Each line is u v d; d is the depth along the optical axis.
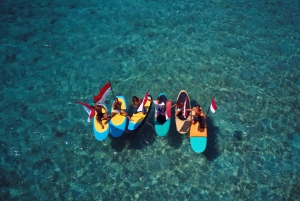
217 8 21.33
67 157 13.88
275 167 13.52
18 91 16.34
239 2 21.88
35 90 16.42
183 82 16.77
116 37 19.23
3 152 13.93
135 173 13.39
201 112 14.08
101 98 13.45
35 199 12.57
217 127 14.92
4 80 16.81
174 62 17.72
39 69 17.39
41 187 12.92
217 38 19.06
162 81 16.83
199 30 19.59
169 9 21.25
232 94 16.23
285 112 15.48
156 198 12.68
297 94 16.22
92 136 14.60
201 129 14.09
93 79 16.98
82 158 13.87
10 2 21.53
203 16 20.61
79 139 14.48
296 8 21.39
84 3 21.80
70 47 18.61
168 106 13.82
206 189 12.91
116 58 17.98
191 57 17.98
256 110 15.57
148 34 19.38
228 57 17.98
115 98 14.53
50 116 15.32
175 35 19.28
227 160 13.77
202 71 17.27
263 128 14.85
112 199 12.65
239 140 14.44
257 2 21.89
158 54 18.19
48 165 13.59
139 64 17.66
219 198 12.64
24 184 12.97
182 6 21.52
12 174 13.24
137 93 16.31
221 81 16.81
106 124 14.19
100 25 20.02
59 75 17.14
